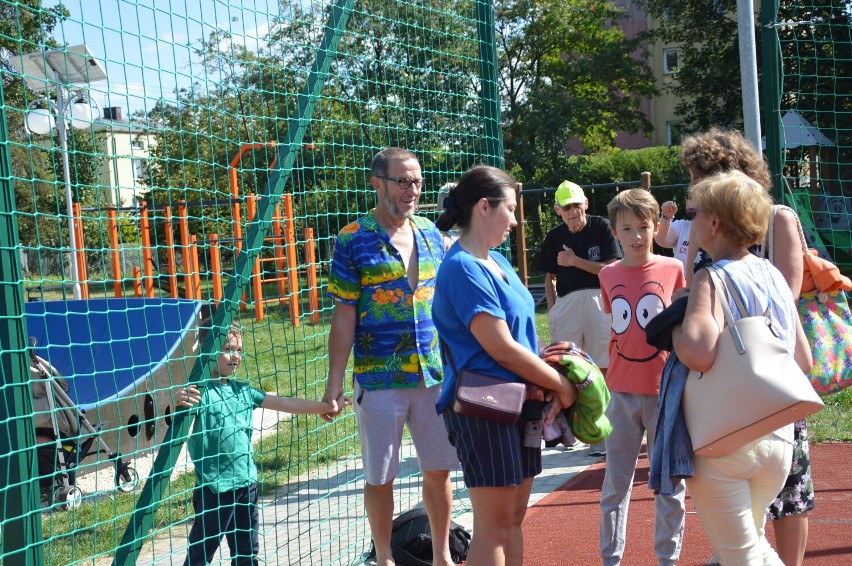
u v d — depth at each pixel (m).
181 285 16.44
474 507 3.18
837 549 4.35
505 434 3.10
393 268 4.20
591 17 33.78
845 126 14.69
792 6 9.48
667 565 3.93
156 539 5.37
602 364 6.66
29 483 3.07
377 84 5.31
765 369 2.77
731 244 3.03
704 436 2.84
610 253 6.62
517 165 30.42
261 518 5.64
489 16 6.00
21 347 3.10
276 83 4.57
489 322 3.05
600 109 33.06
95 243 13.67
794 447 3.49
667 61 39.53
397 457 4.21
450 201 3.29
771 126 6.00
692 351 2.84
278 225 11.57
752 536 2.93
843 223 13.17
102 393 7.09
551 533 5.02
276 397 4.15
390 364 4.18
